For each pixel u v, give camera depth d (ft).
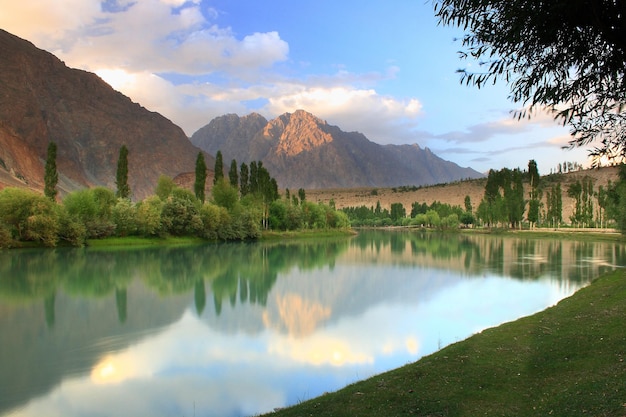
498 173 487.20
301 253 244.63
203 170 366.43
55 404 48.08
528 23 25.26
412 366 48.75
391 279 141.90
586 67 26.66
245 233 347.56
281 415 36.86
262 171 408.46
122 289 122.31
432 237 433.07
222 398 49.62
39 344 70.33
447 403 36.47
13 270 156.35
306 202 485.97
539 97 27.96
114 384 53.83
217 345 69.97
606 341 50.65
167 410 46.57
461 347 54.39
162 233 304.71
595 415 31.09
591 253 217.56
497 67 28.09
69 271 156.15
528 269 159.33
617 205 267.18
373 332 77.00
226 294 115.55
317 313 92.68
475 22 27.84
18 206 236.43
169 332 77.66
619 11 23.04
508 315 88.43
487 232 461.78
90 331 78.38
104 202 287.07
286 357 63.72
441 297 109.40
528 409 34.22
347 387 43.75
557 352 49.11
